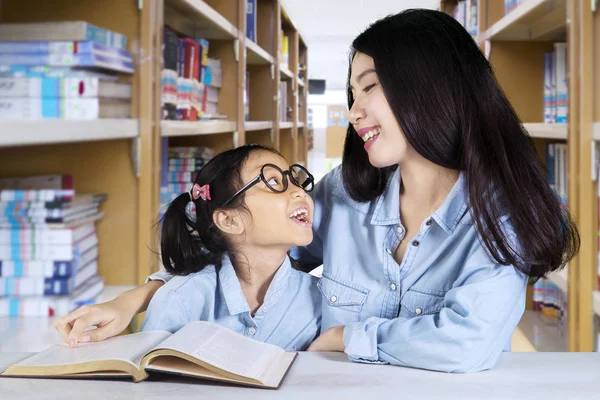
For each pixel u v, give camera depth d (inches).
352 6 310.7
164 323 49.6
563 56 109.4
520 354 44.7
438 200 49.8
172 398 34.9
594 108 82.9
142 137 78.4
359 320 51.3
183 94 108.0
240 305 51.8
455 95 45.8
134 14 77.4
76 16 77.5
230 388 36.5
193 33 129.0
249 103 200.7
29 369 38.5
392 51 46.3
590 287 83.9
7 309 72.1
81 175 81.1
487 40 128.1
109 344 42.7
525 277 45.2
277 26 198.7
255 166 52.4
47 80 63.8
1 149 80.1
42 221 71.8
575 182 84.8
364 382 38.0
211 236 53.6
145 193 80.0
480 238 44.4
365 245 52.4
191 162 125.3
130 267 81.9
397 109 46.2
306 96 322.7
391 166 52.7
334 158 540.7
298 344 54.0
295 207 51.5
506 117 47.4
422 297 48.6
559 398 35.4
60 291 72.3
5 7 76.8
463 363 39.9
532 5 96.7
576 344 85.7
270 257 53.2
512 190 44.8
